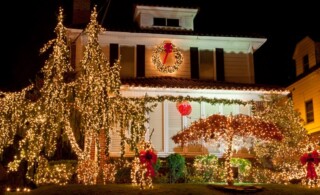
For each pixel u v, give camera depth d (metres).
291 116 21.11
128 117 15.34
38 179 14.88
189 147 20.77
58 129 14.92
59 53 14.84
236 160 19.31
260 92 21.83
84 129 15.32
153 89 20.83
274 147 19.80
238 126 15.38
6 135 14.78
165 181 17.92
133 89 20.66
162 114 20.98
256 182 18.84
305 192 14.71
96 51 15.10
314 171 15.95
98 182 17.27
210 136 15.87
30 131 14.32
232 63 25.22
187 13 25.77
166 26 25.53
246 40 25.31
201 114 21.39
